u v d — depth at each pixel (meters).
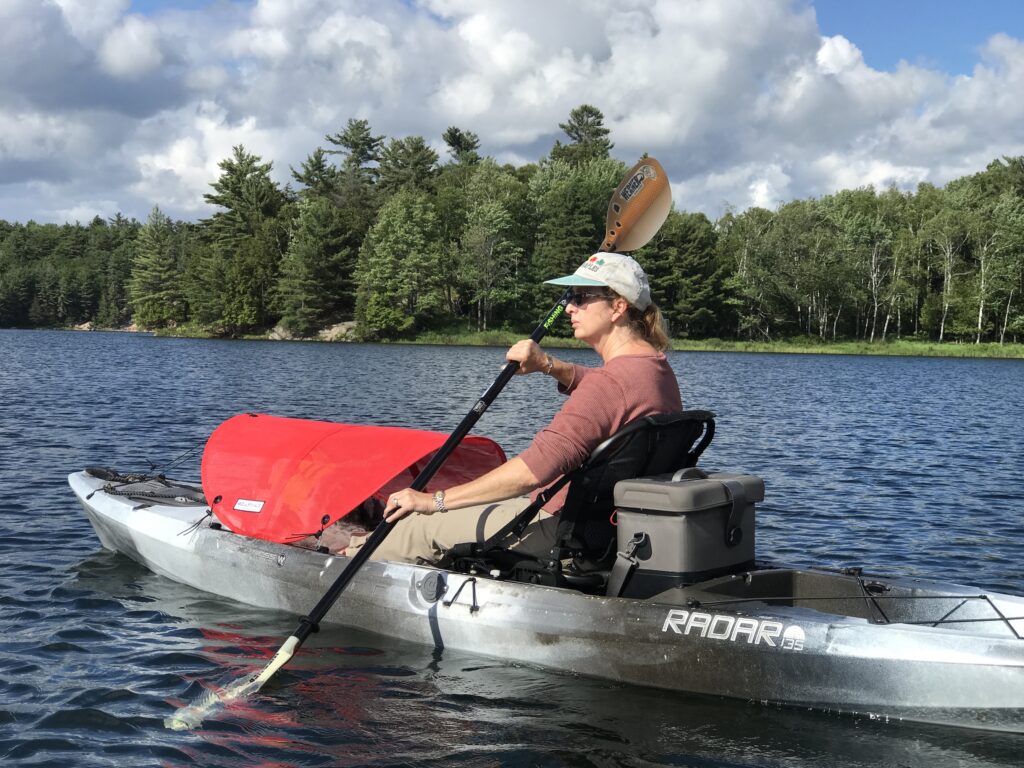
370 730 3.70
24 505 8.09
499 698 3.96
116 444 12.32
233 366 36.53
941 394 28.48
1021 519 8.62
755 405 22.62
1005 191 84.00
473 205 81.62
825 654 3.73
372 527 5.36
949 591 4.07
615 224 5.06
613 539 4.20
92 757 3.50
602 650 4.05
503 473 3.86
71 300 120.38
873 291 76.44
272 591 5.06
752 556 4.26
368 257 76.38
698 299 75.31
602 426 3.89
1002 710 3.53
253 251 82.44
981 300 73.62
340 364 39.69
